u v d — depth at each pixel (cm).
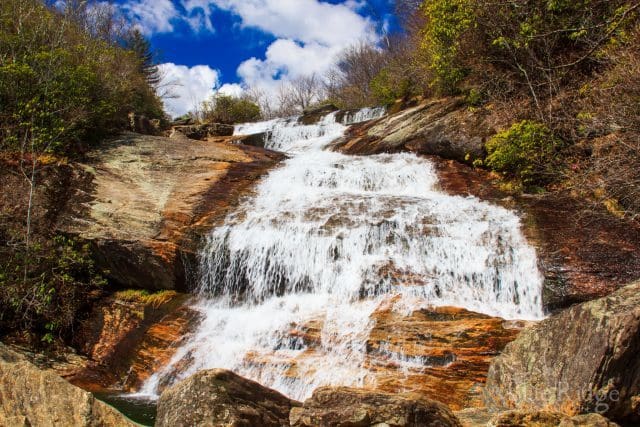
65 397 422
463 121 1272
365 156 1337
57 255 977
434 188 1136
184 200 1064
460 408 570
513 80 1256
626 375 427
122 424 413
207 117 2723
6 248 959
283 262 882
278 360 692
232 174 1184
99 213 1031
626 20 1009
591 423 400
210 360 739
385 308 737
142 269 956
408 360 639
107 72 1448
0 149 1101
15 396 448
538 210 953
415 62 1680
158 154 1245
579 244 833
